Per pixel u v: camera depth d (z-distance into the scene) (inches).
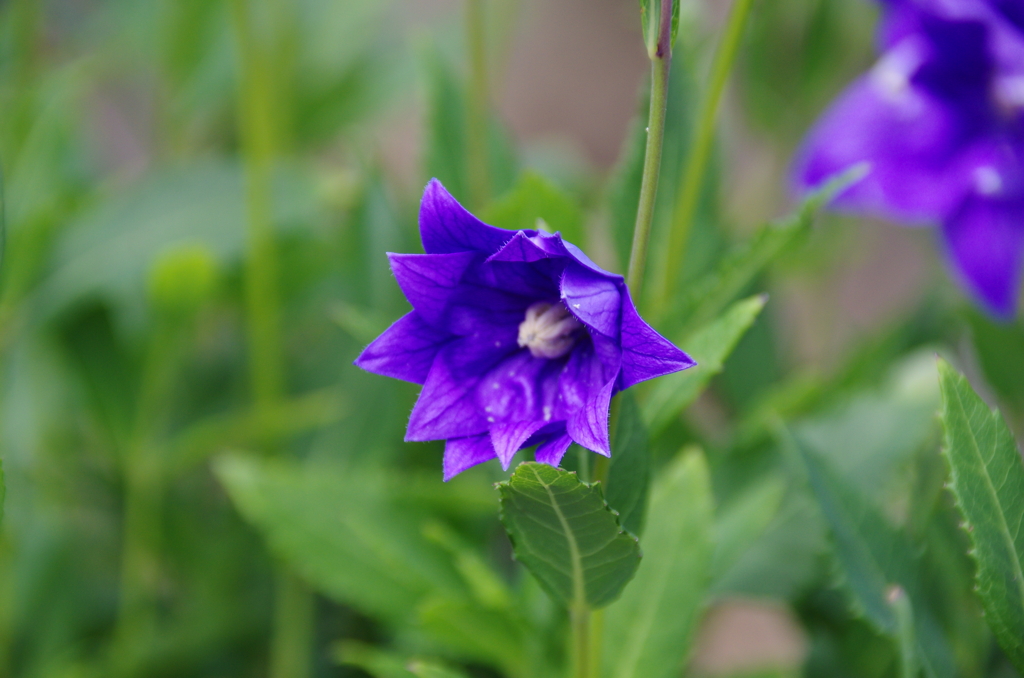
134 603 27.5
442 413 19.4
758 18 26.6
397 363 19.5
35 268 26.5
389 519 24.2
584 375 19.4
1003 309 24.7
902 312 31.5
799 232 21.3
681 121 23.5
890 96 24.9
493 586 22.5
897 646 21.1
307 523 24.1
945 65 24.6
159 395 27.6
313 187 27.7
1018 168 24.4
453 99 24.8
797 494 24.7
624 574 19.5
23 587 27.6
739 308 20.1
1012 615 19.7
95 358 27.1
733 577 24.5
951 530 22.8
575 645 20.1
